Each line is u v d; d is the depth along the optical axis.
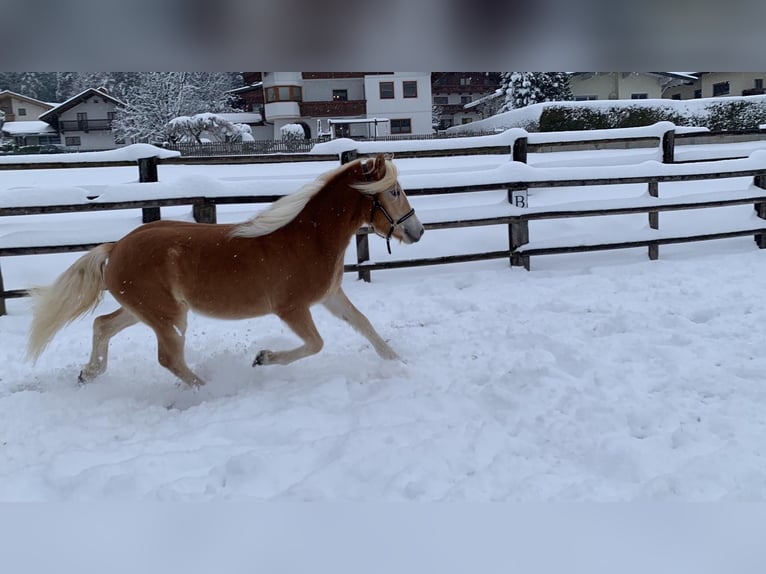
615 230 7.91
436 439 3.13
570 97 26.84
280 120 26.95
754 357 4.26
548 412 3.50
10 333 5.51
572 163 9.23
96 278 4.02
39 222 8.06
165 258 3.75
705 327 4.96
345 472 2.81
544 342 4.68
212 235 3.86
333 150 6.72
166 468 2.89
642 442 3.10
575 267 7.32
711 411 3.44
